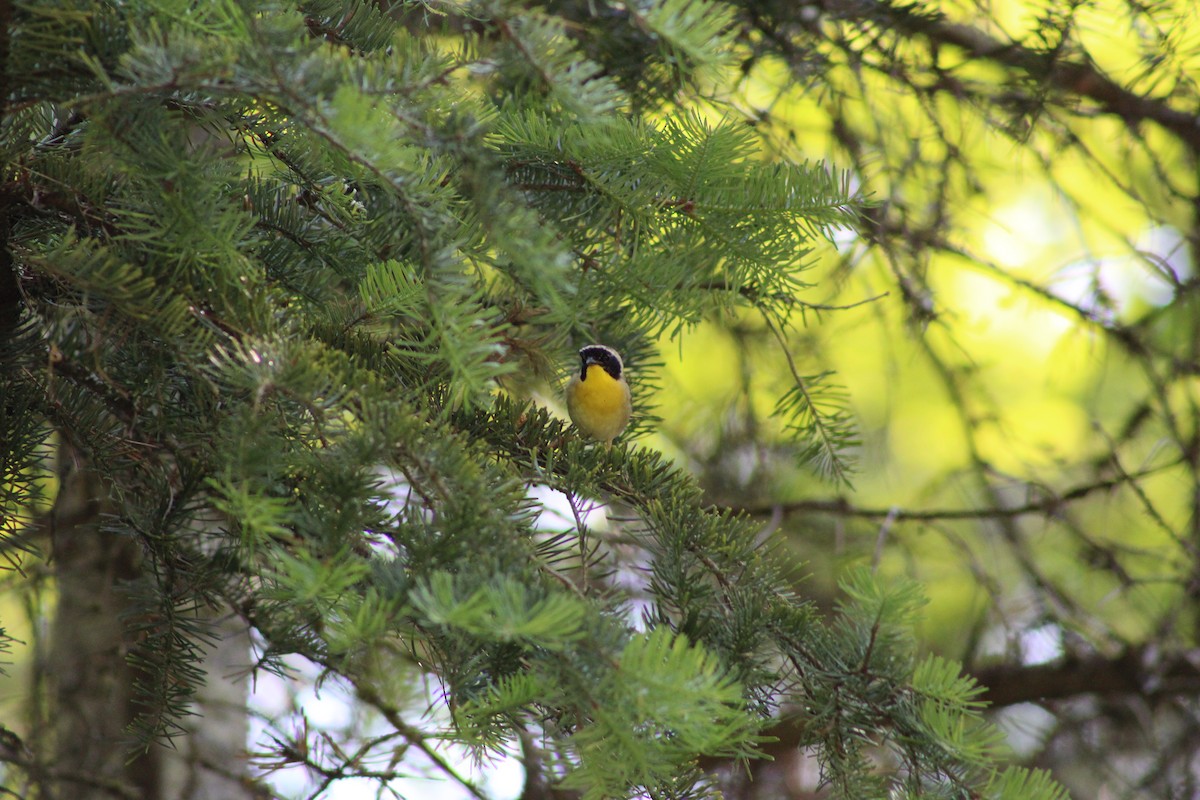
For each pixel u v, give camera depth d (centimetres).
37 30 439
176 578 536
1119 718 1301
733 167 555
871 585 504
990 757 487
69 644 925
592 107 423
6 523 608
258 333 486
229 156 545
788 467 1316
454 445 465
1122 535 1421
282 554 394
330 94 407
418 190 448
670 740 443
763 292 595
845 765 512
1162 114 1192
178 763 959
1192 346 1242
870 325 1426
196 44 399
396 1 632
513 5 412
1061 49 1035
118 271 479
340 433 457
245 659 1022
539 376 777
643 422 918
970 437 1264
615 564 695
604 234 582
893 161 1150
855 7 1015
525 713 465
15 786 881
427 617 422
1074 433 1559
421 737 560
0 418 561
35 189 518
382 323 624
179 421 526
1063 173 1332
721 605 560
